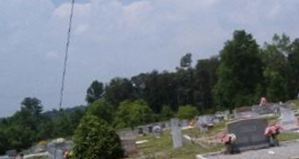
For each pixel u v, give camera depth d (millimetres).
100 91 143500
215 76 139625
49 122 90312
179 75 145375
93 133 30359
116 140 30891
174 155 26109
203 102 141750
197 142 30062
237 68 94938
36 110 111562
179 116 81188
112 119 84062
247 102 89500
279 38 106125
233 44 94938
